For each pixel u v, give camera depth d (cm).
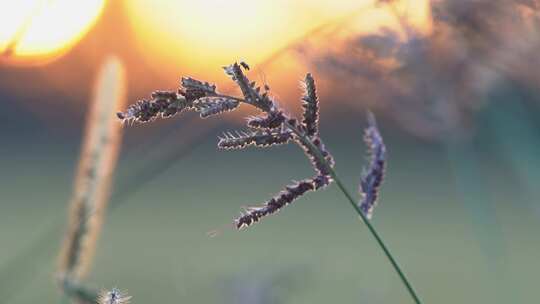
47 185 711
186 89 75
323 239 424
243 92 76
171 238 411
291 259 112
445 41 97
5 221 527
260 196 624
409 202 574
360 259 306
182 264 128
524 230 302
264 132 77
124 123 74
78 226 88
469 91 106
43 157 791
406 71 100
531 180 117
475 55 98
